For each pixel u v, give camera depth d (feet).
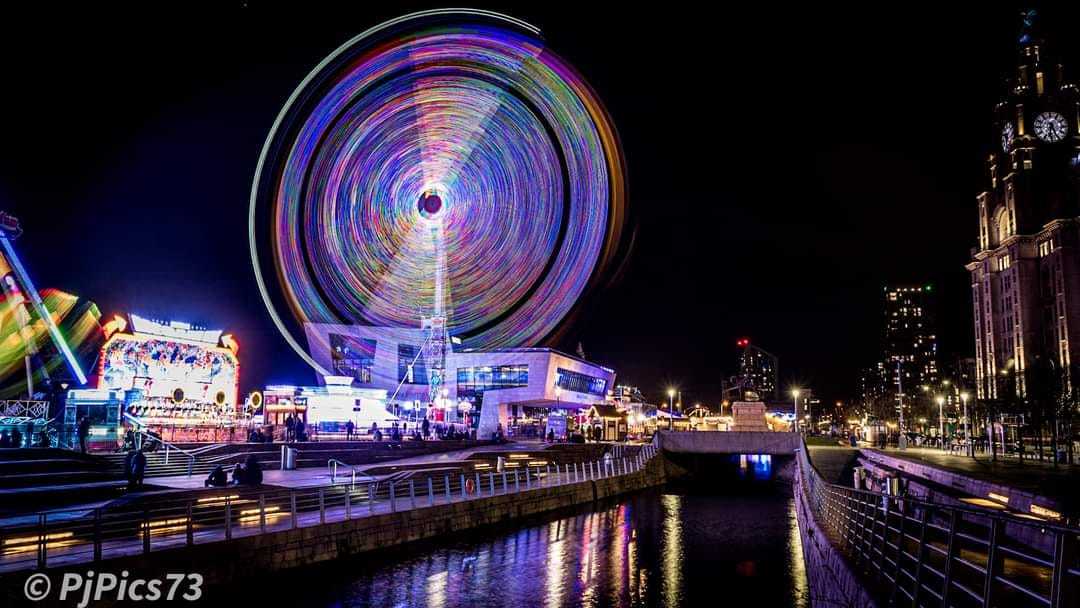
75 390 148.56
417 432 231.71
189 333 205.98
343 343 326.65
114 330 188.44
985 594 29.76
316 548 102.42
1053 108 554.87
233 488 110.83
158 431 173.06
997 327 566.77
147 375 193.88
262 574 93.09
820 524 97.50
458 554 126.93
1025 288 528.22
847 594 59.88
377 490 137.28
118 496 104.63
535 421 365.61
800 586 114.01
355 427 229.04
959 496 160.25
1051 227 510.17
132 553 78.59
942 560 71.31
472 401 367.86
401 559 120.16
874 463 259.80
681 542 151.43
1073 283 495.00
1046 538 90.27
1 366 157.07
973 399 356.18
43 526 70.13
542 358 364.99
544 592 106.32
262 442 172.14
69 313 182.29
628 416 384.68
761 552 142.20
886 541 54.90
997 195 578.66
